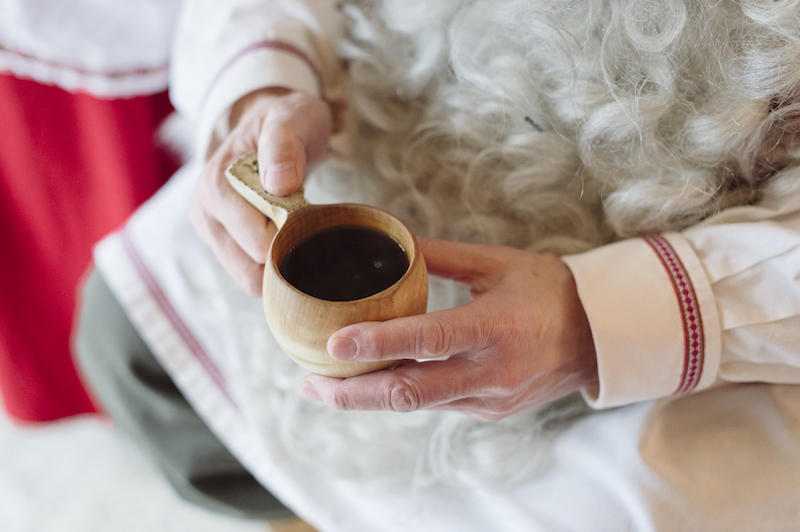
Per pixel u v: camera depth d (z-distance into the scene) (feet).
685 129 2.06
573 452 2.18
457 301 2.34
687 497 2.03
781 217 2.04
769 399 2.13
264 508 2.84
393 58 2.35
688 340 2.00
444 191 2.37
